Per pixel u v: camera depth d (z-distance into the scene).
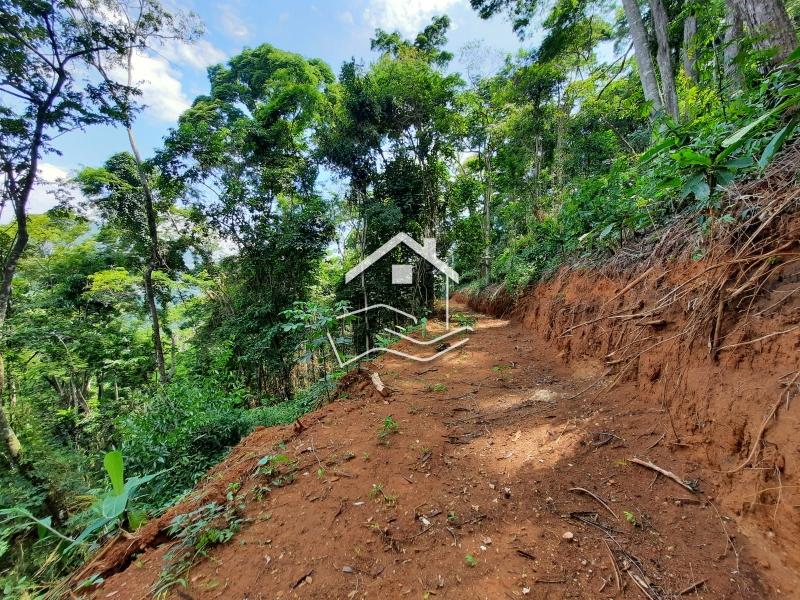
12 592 2.13
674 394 2.12
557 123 12.32
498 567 1.41
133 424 4.67
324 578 1.41
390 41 11.73
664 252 2.92
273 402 9.80
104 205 11.35
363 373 4.27
